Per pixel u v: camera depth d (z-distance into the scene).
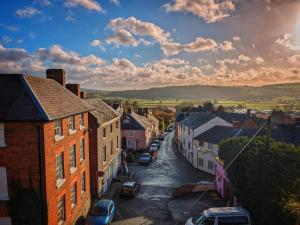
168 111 141.25
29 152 17.27
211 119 48.84
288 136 38.22
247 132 39.28
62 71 27.56
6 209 17.42
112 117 37.84
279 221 16.67
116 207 28.22
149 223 24.25
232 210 18.72
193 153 48.38
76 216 23.31
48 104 19.22
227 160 23.78
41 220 17.45
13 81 19.34
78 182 24.17
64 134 20.73
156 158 55.12
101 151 32.12
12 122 16.97
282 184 16.66
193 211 26.78
